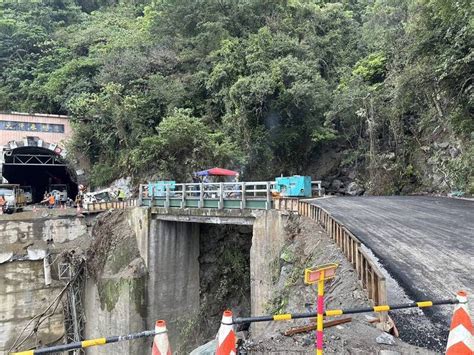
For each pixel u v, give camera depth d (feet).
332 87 125.49
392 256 33.81
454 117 81.20
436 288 26.63
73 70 132.67
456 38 66.03
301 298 35.09
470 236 40.14
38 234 85.92
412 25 82.12
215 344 21.44
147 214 77.05
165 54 127.03
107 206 94.73
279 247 54.13
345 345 20.48
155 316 75.56
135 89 120.98
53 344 81.87
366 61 122.21
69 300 84.28
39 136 119.85
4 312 79.66
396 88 92.12
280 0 137.80
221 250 87.71
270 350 20.56
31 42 148.25
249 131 109.70
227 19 129.59
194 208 69.15
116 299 75.87
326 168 125.29
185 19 136.46
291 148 120.88
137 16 187.32
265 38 118.83
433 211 58.49
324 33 143.74
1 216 82.84
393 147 111.04
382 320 22.67
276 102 108.58
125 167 114.52
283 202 56.75
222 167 108.68
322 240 43.01
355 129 118.83
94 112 117.19
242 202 61.26
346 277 30.89
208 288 84.99
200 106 121.39
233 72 115.14
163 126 104.06
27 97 135.64
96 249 85.30
